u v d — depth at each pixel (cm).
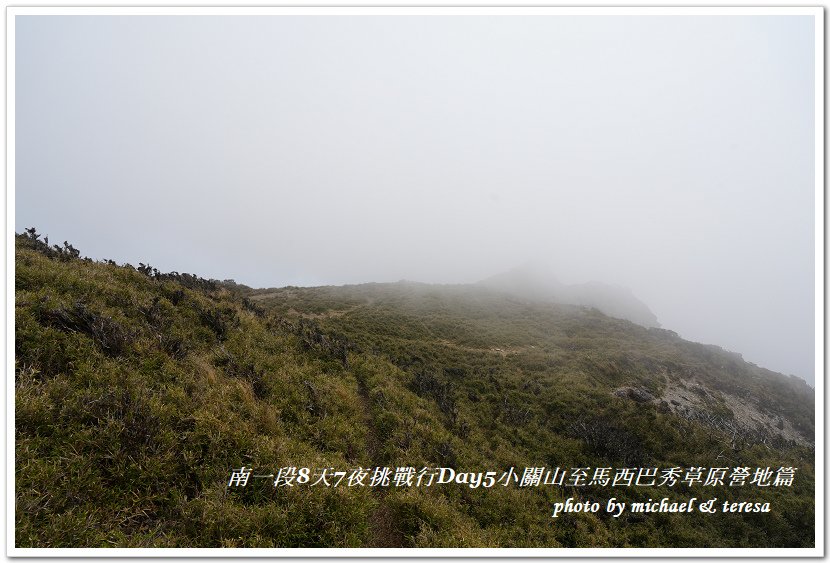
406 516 817
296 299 3544
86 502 535
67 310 880
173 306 1296
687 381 2553
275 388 1087
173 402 775
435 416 1458
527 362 2527
